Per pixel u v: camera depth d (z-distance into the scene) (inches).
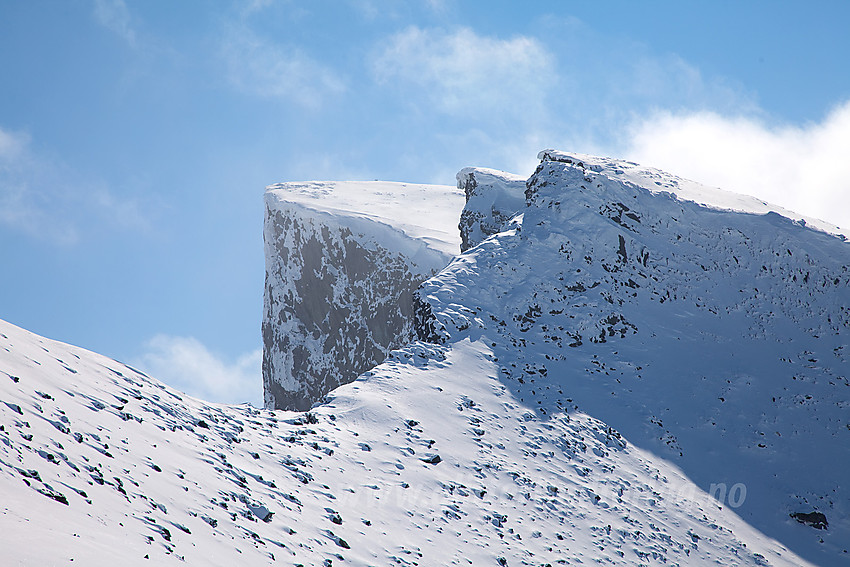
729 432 5029.5
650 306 6038.4
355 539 2827.3
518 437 4298.7
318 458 3371.1
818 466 4852.4
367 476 3395.7
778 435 5059.1
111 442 2438.5
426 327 5428.2
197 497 2455.7
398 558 2834.6
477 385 4717.0
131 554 1784.0
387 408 4104.3
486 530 3363.7
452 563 2977.4
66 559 1553.9
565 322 5703.7
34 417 2240.4
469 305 5590.6
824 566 4121.6
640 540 3789.4
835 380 5629.9
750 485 4628.4
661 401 5177.2
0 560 1427.2
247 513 2571.4
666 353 5639.8
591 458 4367.6
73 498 1950.1
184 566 1907.0
